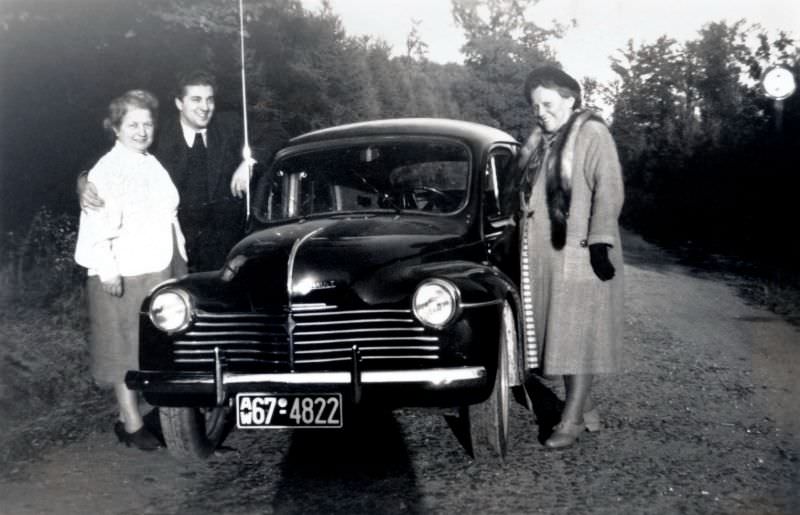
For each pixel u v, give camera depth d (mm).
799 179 12812
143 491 3957
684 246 15688
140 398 5887
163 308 4227
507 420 4406
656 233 17344
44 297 8398
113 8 12742
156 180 4688
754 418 5102
